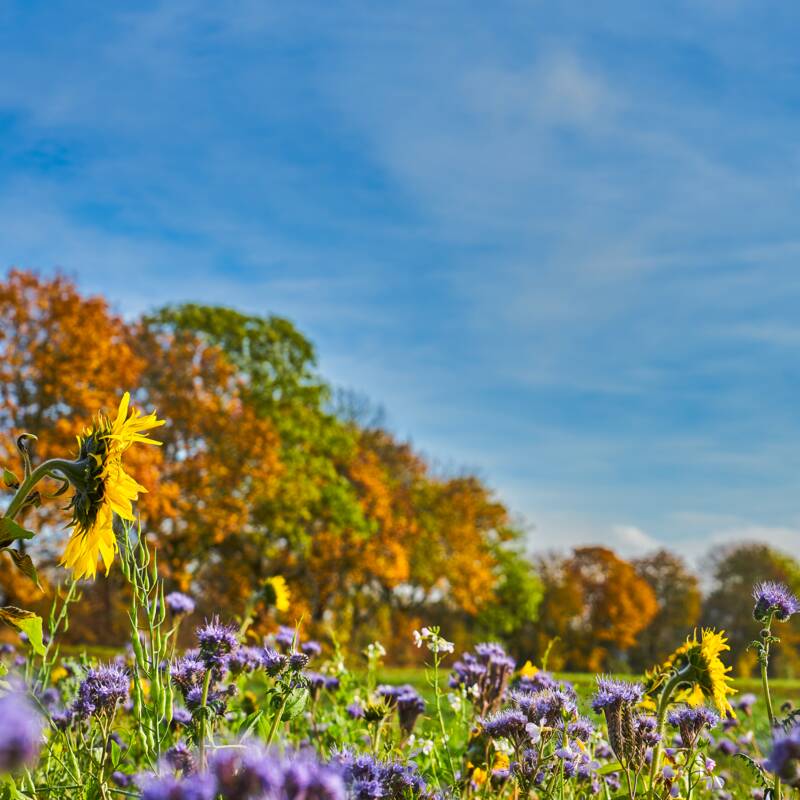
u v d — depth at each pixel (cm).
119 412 260
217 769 107
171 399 2564
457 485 4006
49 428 2064
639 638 5547
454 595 3809
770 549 5109
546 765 244
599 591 5409
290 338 2956
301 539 2791
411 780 207
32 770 232
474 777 295
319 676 372
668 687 241
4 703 83
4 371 2062
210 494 2514
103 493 253
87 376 2128
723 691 237
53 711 273
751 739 367
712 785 271
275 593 466
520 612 4416
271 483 2655
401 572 3234
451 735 348
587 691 307
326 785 105
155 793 105
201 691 228
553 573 5409
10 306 2098
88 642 1883
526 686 321
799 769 135
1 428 2041
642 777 246
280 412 2883
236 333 2855
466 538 3850
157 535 2409
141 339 2633
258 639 459
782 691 977
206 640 232
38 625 259
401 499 3700
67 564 257
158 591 247
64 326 2133
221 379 2645
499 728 252
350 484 3266
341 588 3084
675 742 319
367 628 3206
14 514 250
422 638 327
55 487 1880
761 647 233
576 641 5266
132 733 255
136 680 235
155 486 2266
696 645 242
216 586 2758
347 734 342
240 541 2812
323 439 3055
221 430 2622
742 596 4938
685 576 5638
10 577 1834
